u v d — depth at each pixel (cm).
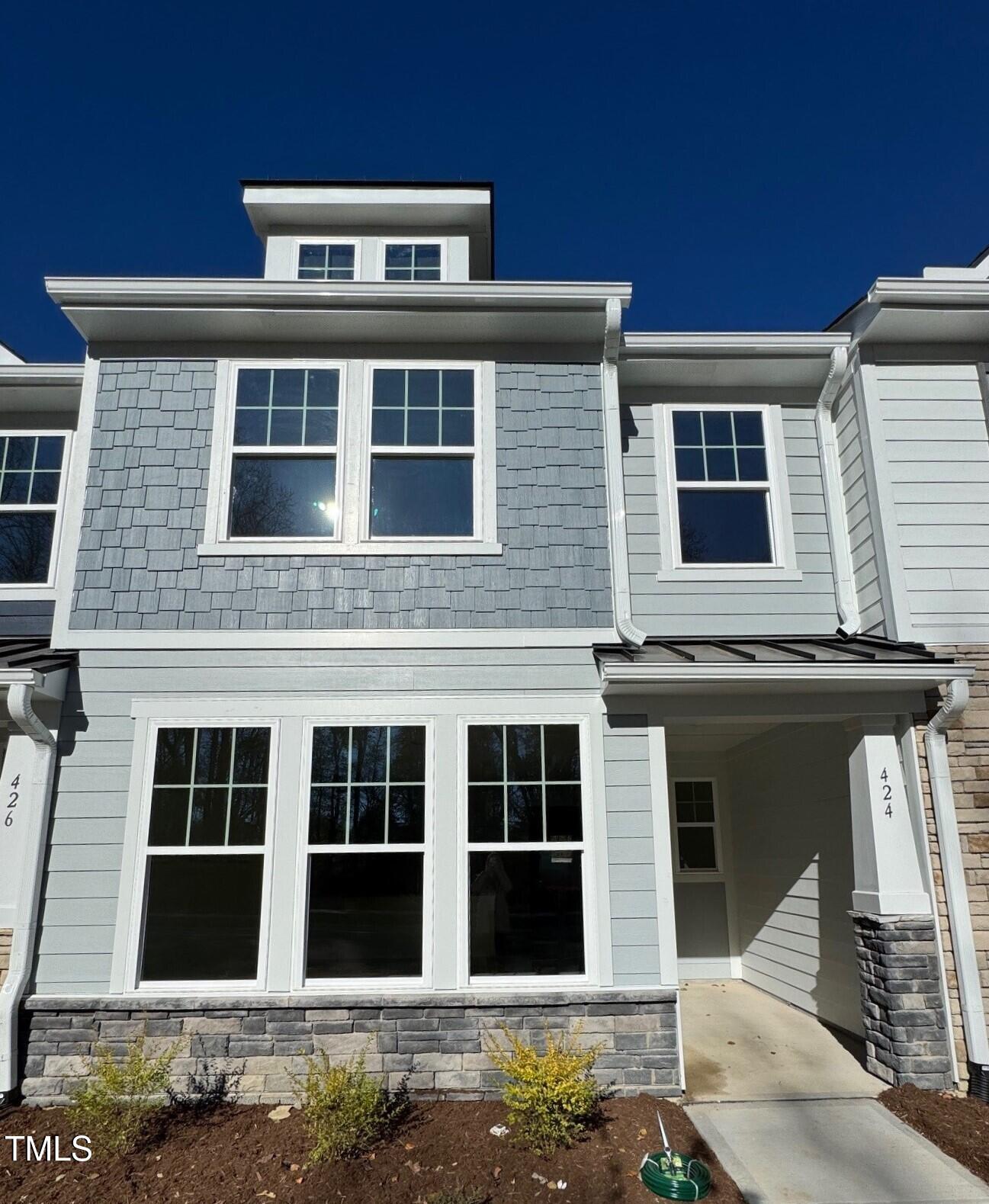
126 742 570
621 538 630
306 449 645
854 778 591
